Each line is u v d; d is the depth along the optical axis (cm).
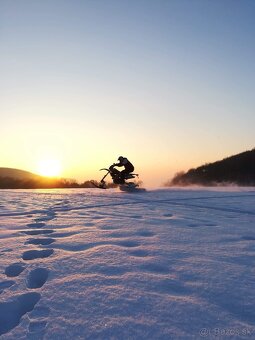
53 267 292
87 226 514
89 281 254
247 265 292
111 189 1781
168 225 516
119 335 173
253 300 214
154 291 231
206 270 277
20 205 905
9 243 395
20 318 203
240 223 543
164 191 1428
